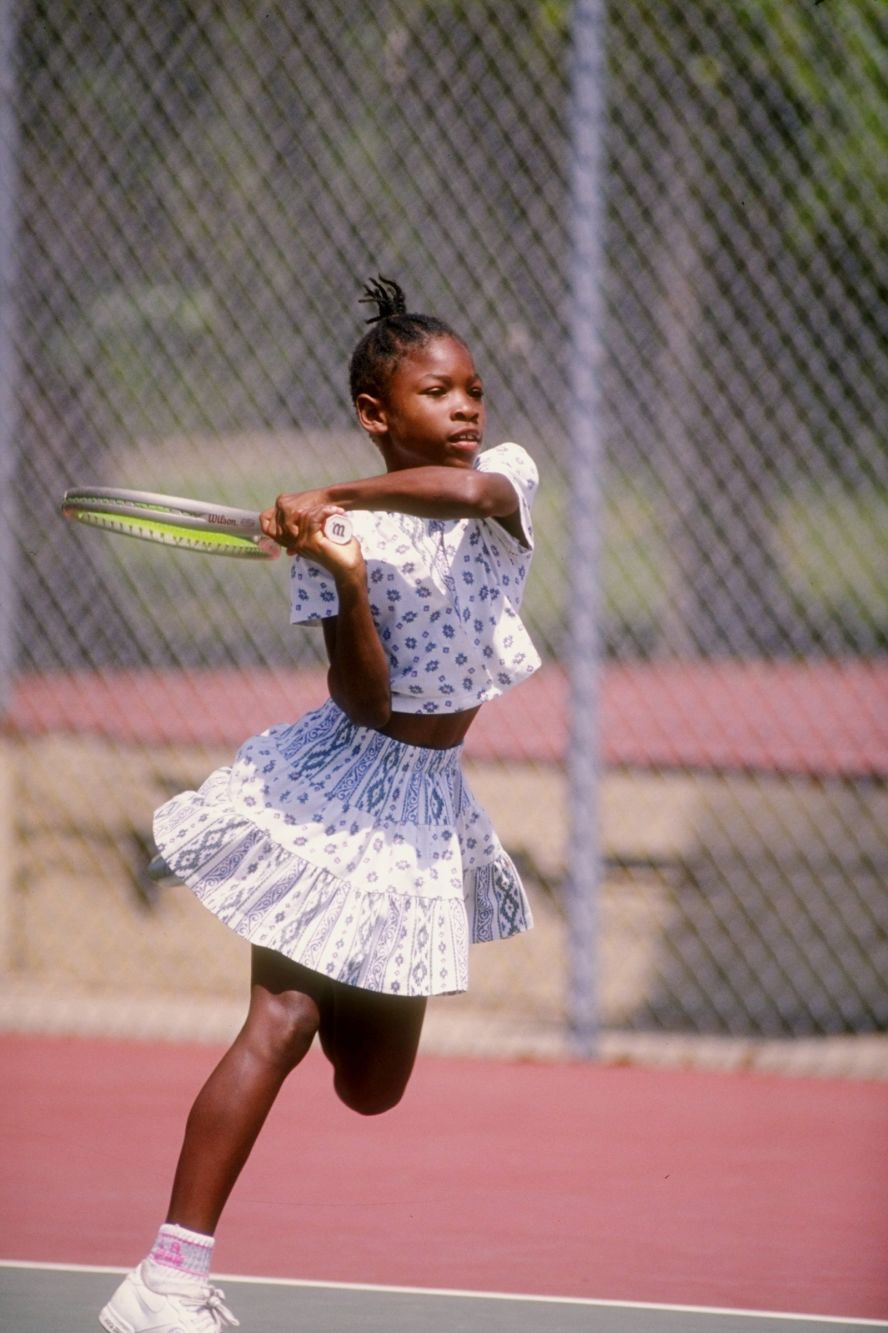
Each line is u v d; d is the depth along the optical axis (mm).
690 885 20969
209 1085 8875
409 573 9188
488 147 22438
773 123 21438
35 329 23125
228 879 9070
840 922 20375
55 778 21719
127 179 23297
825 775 22891
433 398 9422
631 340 27328
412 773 9281
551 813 22203
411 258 23016
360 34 22984
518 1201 12781
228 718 28125
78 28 21500
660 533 31094
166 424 25656
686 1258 11477
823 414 25938
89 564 25500
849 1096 16031
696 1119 15156
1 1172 13328
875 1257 11508
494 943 20500
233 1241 11781
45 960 20281
